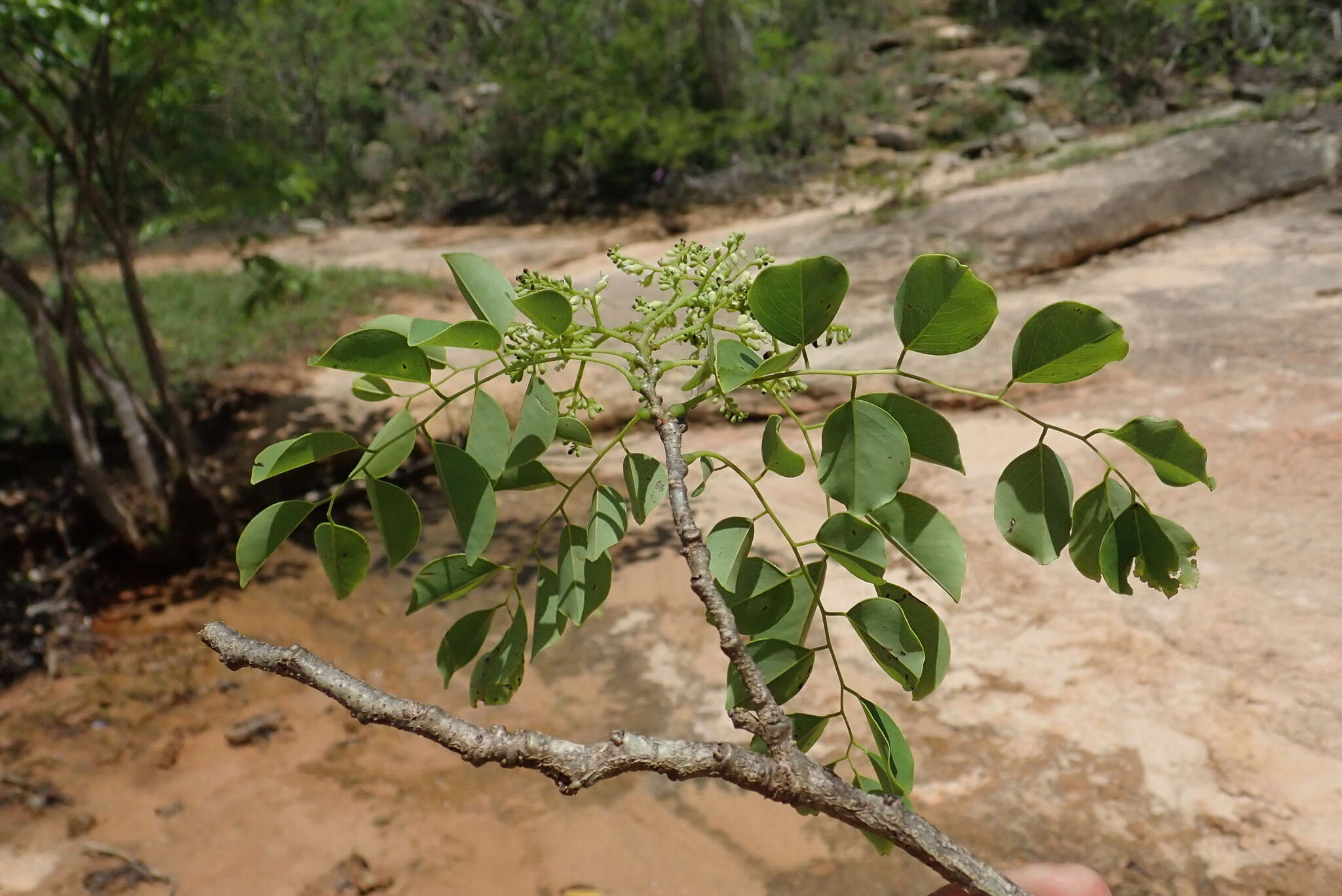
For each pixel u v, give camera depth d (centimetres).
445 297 903
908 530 91
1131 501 93
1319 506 466
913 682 92
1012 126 1452
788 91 1585
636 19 1617
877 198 1184
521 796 354
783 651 98
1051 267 854
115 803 360
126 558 531
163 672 439
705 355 97
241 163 549
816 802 77
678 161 1453
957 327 85
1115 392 611
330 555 94
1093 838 310
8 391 682
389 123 1745
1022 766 343
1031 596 436
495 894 311
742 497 546
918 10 1909
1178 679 373
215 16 503
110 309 888
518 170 1571
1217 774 329
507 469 102
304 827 344
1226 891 288
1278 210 972
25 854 335
